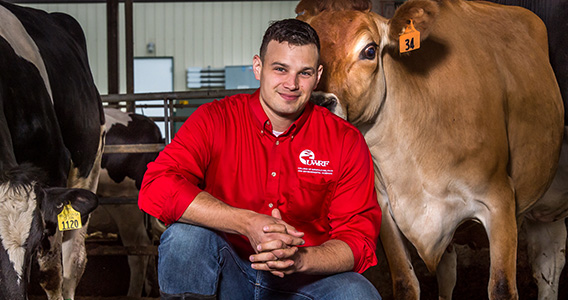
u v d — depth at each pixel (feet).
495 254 9.47
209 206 5.87
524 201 11.54
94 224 21.33
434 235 9.70
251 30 58.95
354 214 6.56
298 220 6.56
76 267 12.72
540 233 13.65
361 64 8.27
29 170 8.43
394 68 9.25
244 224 5.66
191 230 6.04
